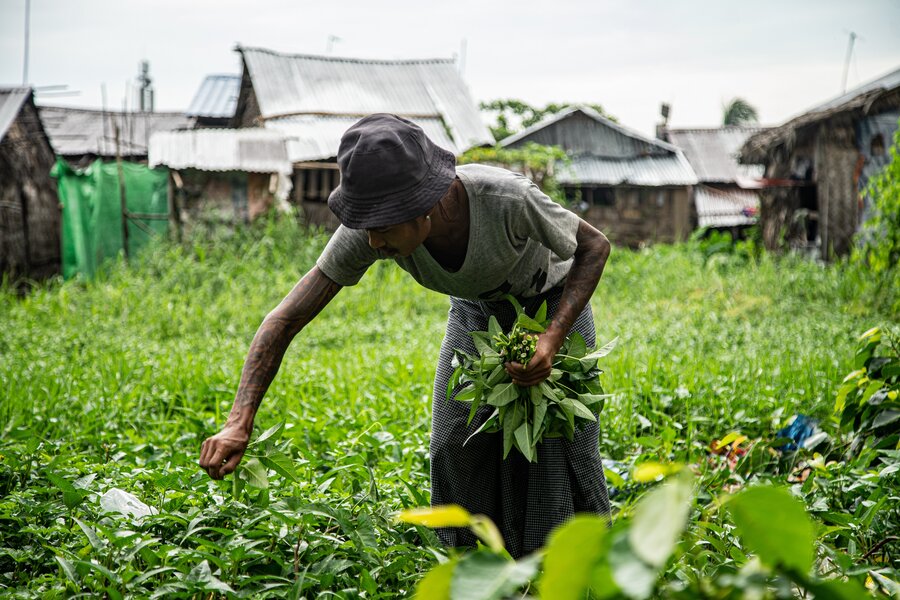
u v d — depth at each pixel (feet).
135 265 50.96
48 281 47.29
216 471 8.95
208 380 23.02
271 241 53.06
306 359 28.04
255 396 9.51
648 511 3.82
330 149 64.34
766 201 71.31
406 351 29.14
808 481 12.12
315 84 74.90
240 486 9.20
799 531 4.19
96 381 22.68
